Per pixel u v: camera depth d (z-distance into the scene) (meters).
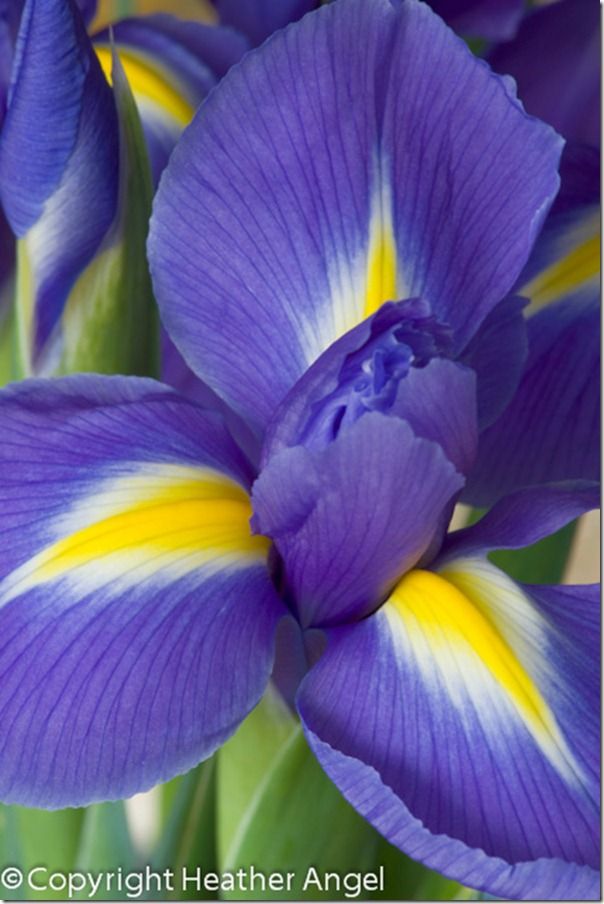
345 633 0.28
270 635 0.28
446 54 0.28
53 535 0.28
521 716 0.27
